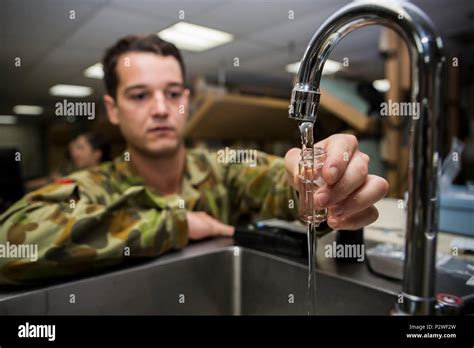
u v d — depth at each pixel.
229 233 0.67
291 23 2.27
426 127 0.30
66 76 3.98
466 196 0.69
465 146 1.72
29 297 0.41
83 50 2.90
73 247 0.44
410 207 0.32
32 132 9.31
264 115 2.18
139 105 0.75
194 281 0.55
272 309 0.54
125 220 0.51
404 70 1.37
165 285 0.52
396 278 0.46
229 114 2.00
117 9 2.06
